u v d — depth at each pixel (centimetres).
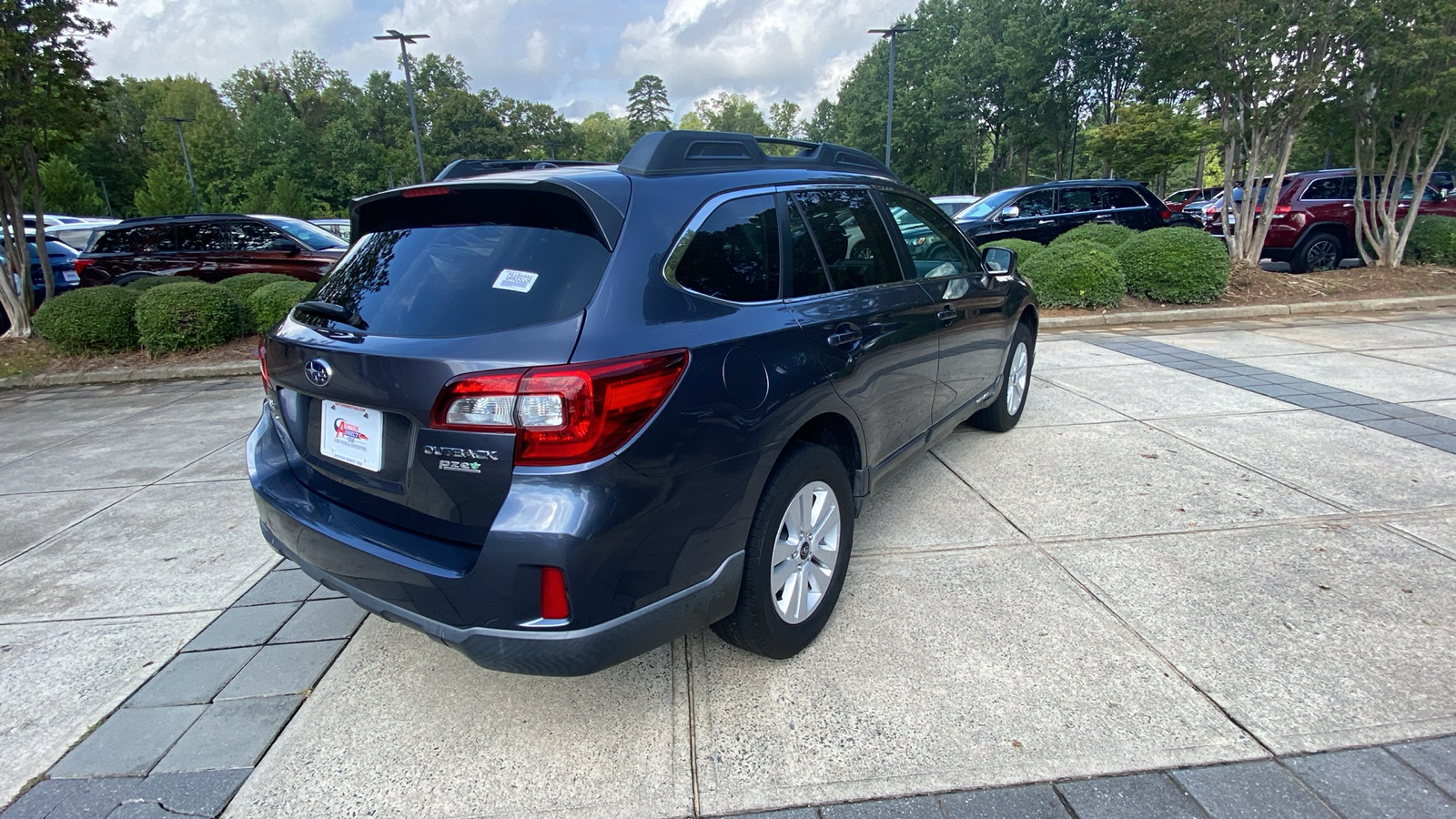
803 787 205
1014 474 416
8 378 774
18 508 425
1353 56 895
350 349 207
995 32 4294
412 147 7538
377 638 284
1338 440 450
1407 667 243
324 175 6556
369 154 6719
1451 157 1455
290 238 1065
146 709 247
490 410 183
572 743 226
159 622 300
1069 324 875
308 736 232
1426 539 326
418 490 200
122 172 6406
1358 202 1072
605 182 217
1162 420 502
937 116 4512
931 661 256
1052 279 908
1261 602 283
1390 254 1051
